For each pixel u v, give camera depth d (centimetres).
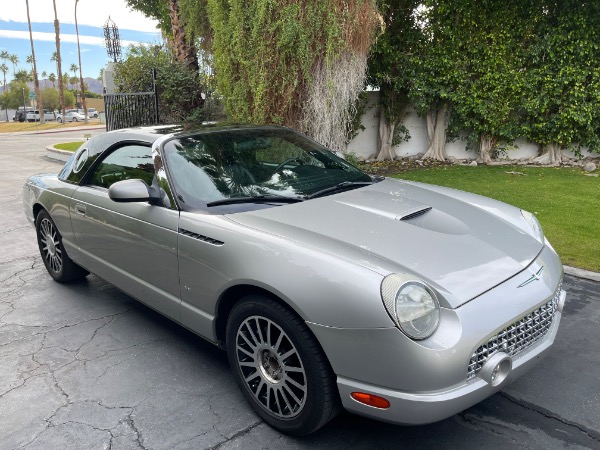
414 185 378
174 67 1198
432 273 238
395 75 1137
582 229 604
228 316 298
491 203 349
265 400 275
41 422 284
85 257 417
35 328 397
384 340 216
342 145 849
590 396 296
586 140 1077
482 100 1090
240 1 762
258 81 781
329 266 235
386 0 1073
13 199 884
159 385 317
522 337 247
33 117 6694
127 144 383
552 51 1035
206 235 286
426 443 260
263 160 358
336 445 260
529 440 261
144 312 424
